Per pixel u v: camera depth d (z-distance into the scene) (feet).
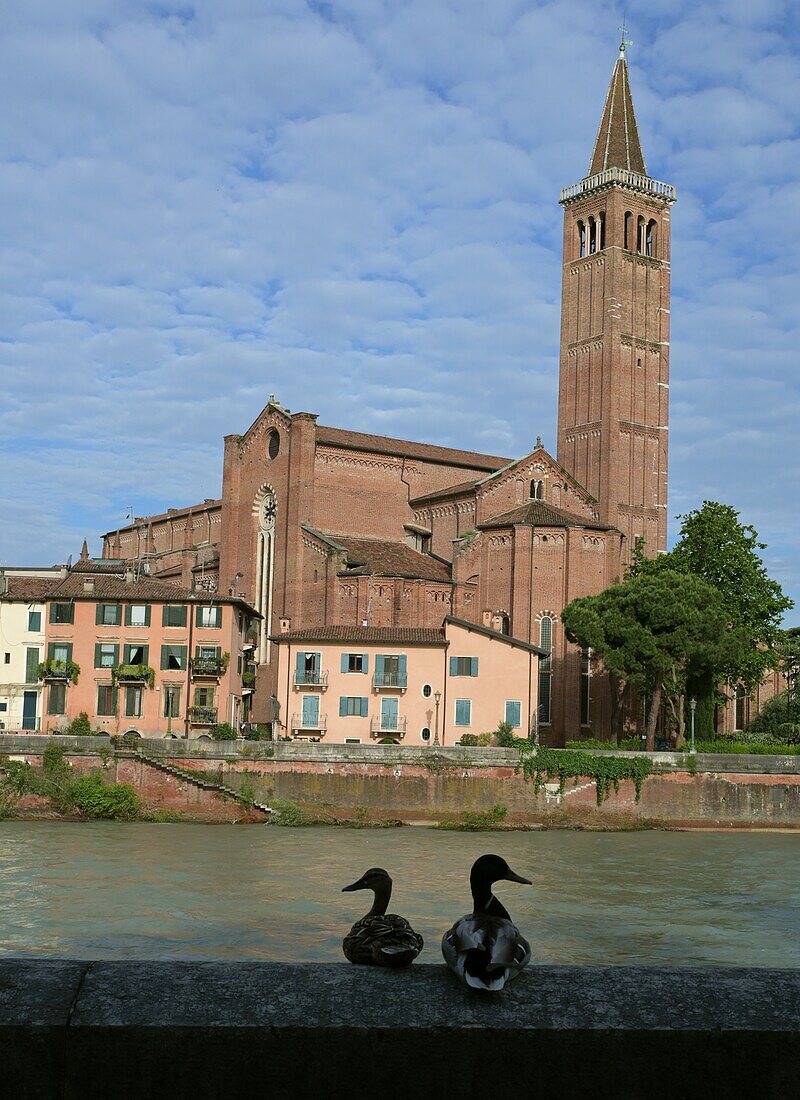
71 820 252.01
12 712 315.58
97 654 317.83
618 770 285.23
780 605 368.07
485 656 323.78
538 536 395.14
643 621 334.44
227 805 265.34
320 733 323.78
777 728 390.63
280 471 431.02
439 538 439.63
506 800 280.51
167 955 121.90
